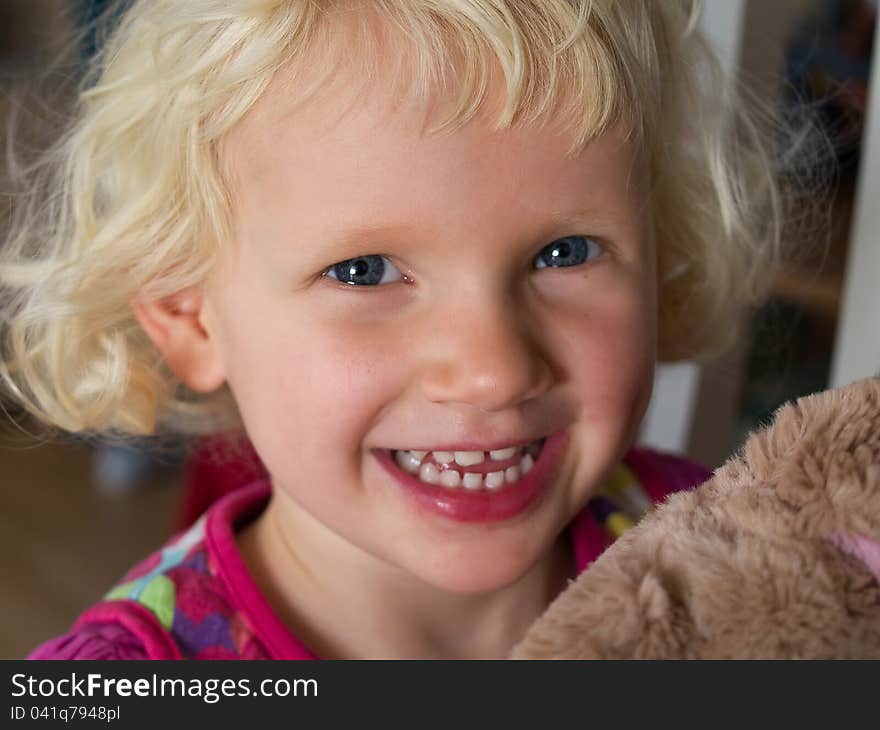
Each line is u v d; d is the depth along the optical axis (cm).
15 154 105
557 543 85
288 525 80
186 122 69
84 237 83
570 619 37
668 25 78
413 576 78
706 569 36
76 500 192
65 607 161
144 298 78
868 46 129
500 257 61
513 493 68
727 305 98
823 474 37
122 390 86
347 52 61
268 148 64
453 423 64
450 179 60
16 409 119
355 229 61
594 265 67
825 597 34
